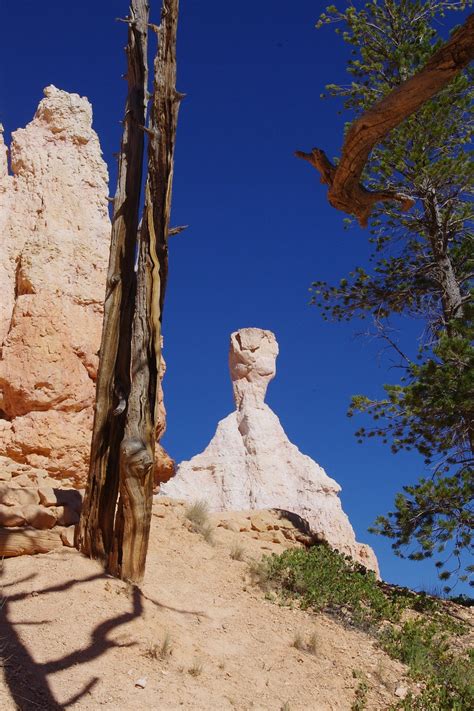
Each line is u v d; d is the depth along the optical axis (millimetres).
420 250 17422
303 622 9039
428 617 10977
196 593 8945
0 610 7031
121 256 9422
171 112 9211
